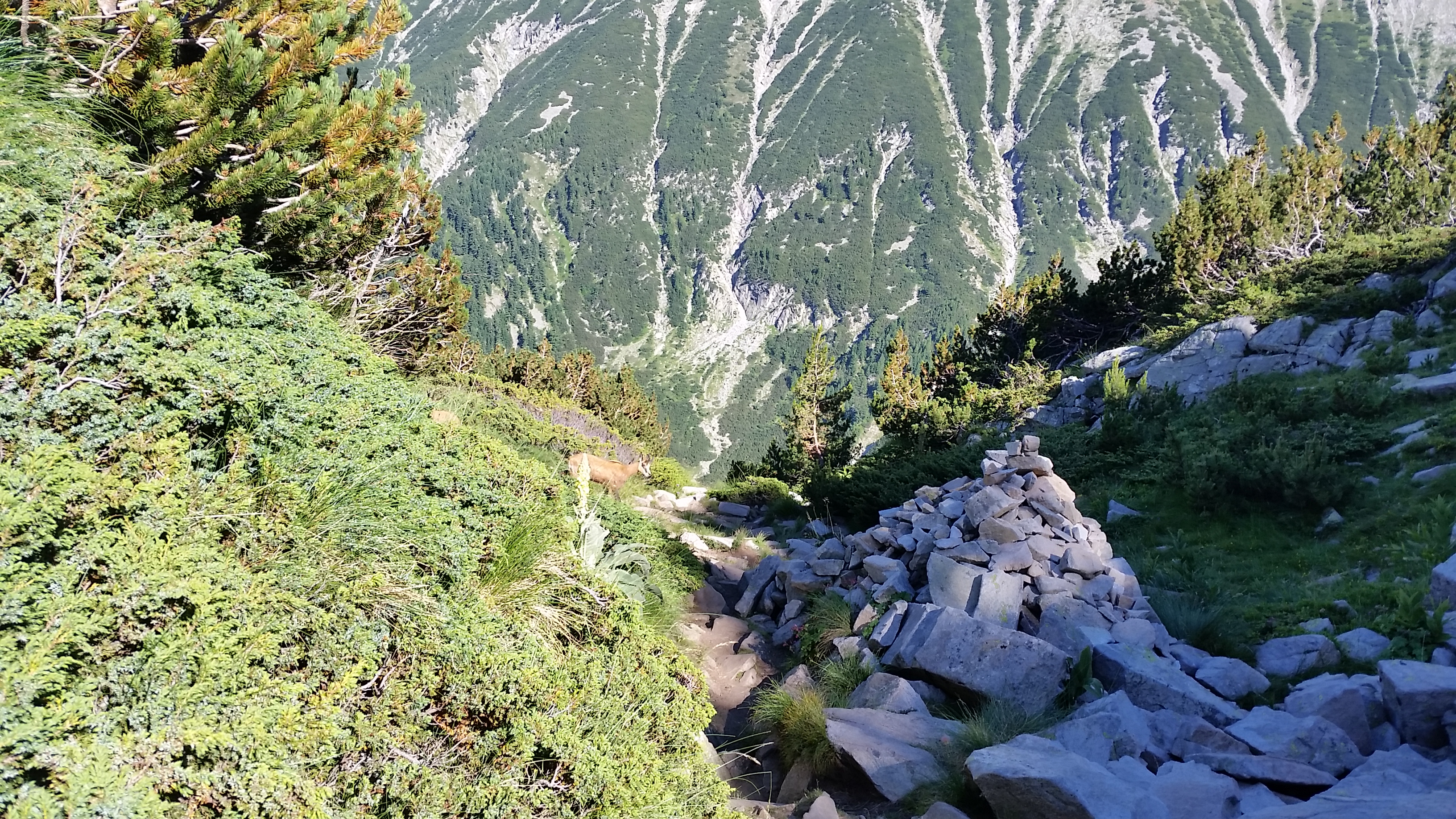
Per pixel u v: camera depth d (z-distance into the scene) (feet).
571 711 15.64
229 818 9.70
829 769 21.16
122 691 9.88
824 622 29.94
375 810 11.80
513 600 18.83
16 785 8.34
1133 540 37.68
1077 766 16.88
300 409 17.20
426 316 48.91
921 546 32.24
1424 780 16.28
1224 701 21.76
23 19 20.07
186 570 11.41
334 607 13.35
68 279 15.10
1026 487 33.58
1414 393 45.62
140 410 14.06
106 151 21.24
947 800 18.90
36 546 10.25
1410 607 22.98
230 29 22.58
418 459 20.33
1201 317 82.07
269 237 27.99
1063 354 116.78
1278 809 15.21
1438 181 106.01
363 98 28.19
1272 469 36.58
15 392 12.39
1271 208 105.19
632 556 28.40
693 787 17.03
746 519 63.72
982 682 23.00
